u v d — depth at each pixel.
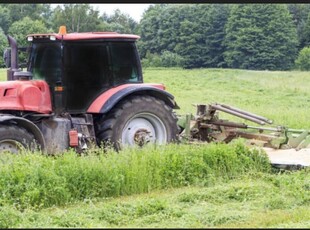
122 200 8.13
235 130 11.20
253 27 55.88
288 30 56.59
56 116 10.05
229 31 56.69
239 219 7.05
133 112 10.35
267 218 7.10
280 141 10.59
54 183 7.94
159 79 41.62
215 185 8.99
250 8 55.81
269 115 18.64
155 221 6.99
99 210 7.33
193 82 40.34
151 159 9.08
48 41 10.28
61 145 9.78
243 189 8.42
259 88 36.66
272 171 10.01
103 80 10.39
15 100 9.76
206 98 29.91
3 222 6.80
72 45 10.20
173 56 55.69
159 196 8.34
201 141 11.29
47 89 10.11
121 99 10.34
